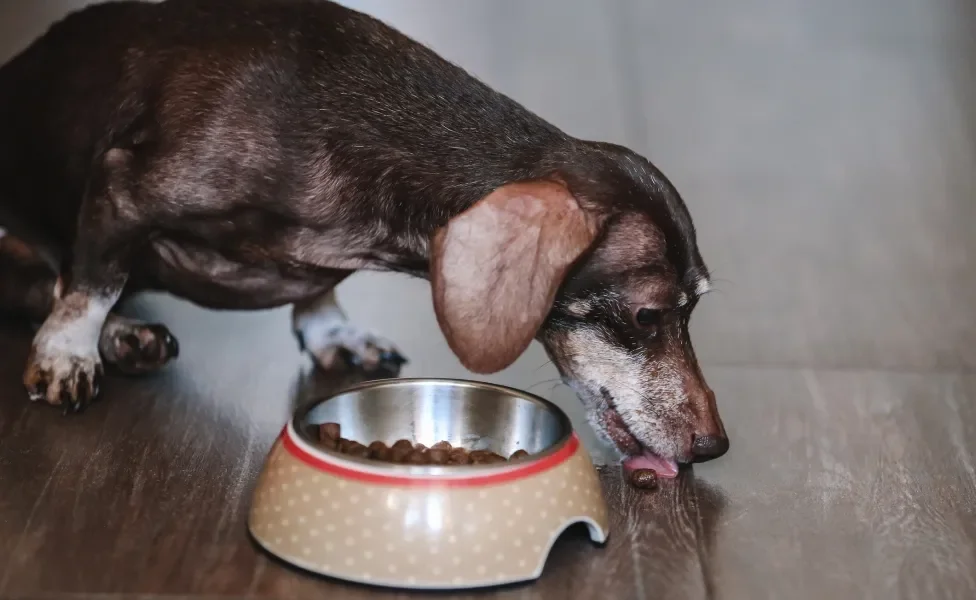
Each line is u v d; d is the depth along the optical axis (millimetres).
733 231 1668
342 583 915
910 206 1726
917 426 1184
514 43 1786
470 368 983
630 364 1069
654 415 1069
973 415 1211
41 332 1137
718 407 1212
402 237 1092
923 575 961
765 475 1083
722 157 1769
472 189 1069
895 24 1959
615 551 967
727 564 963
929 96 1889
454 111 1086
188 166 1079
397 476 906
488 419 1039
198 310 1408
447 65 1106
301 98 1079
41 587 906
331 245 1104
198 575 920
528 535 917
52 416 1122
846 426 1180
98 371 1144
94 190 1102
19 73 1173
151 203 1090
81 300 1128
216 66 1082
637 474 1056
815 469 1097
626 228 1041
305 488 920
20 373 1202
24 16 1538
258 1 1107
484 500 909
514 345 986
